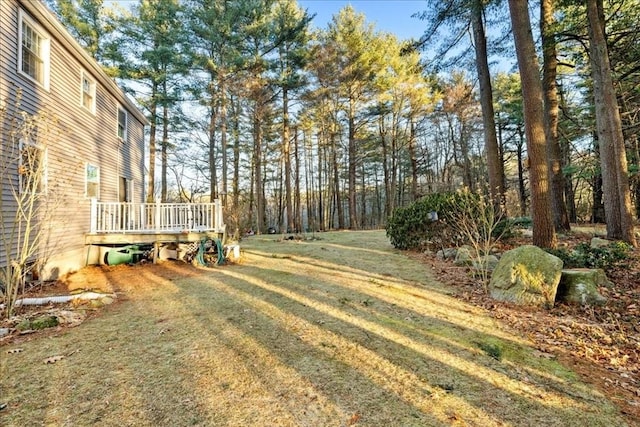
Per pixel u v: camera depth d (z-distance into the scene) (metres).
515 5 6.50
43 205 6.22
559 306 4.58
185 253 8.52
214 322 4.12
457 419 2.30
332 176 27.17
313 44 18.44
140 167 12.80
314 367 3.01
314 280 6.13
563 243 7.67
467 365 3.05
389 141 24.02
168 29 15.75
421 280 6.04
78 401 2.50
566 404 2.47
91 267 7.74
